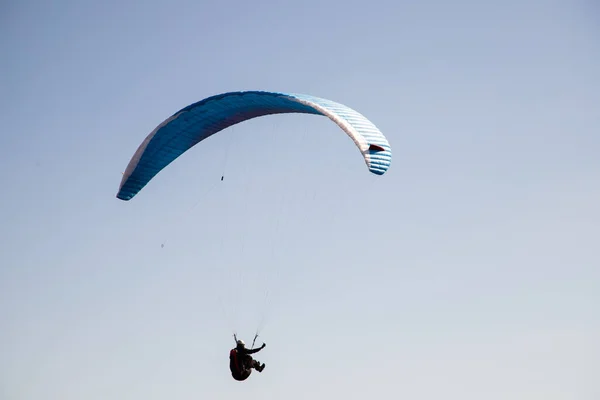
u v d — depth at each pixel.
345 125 55.44
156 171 64.69
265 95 57.38
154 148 63.00
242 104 59.66
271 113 60.84
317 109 56.38
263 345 56.25
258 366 56.72
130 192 65.12
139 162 63.47
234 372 55.53
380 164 54.66
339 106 57.38
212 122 62.22
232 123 63.00
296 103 57.19
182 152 64.56
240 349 55.94
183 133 62.56
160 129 61.81
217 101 59.41
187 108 60.38
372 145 54.75
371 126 56.16
